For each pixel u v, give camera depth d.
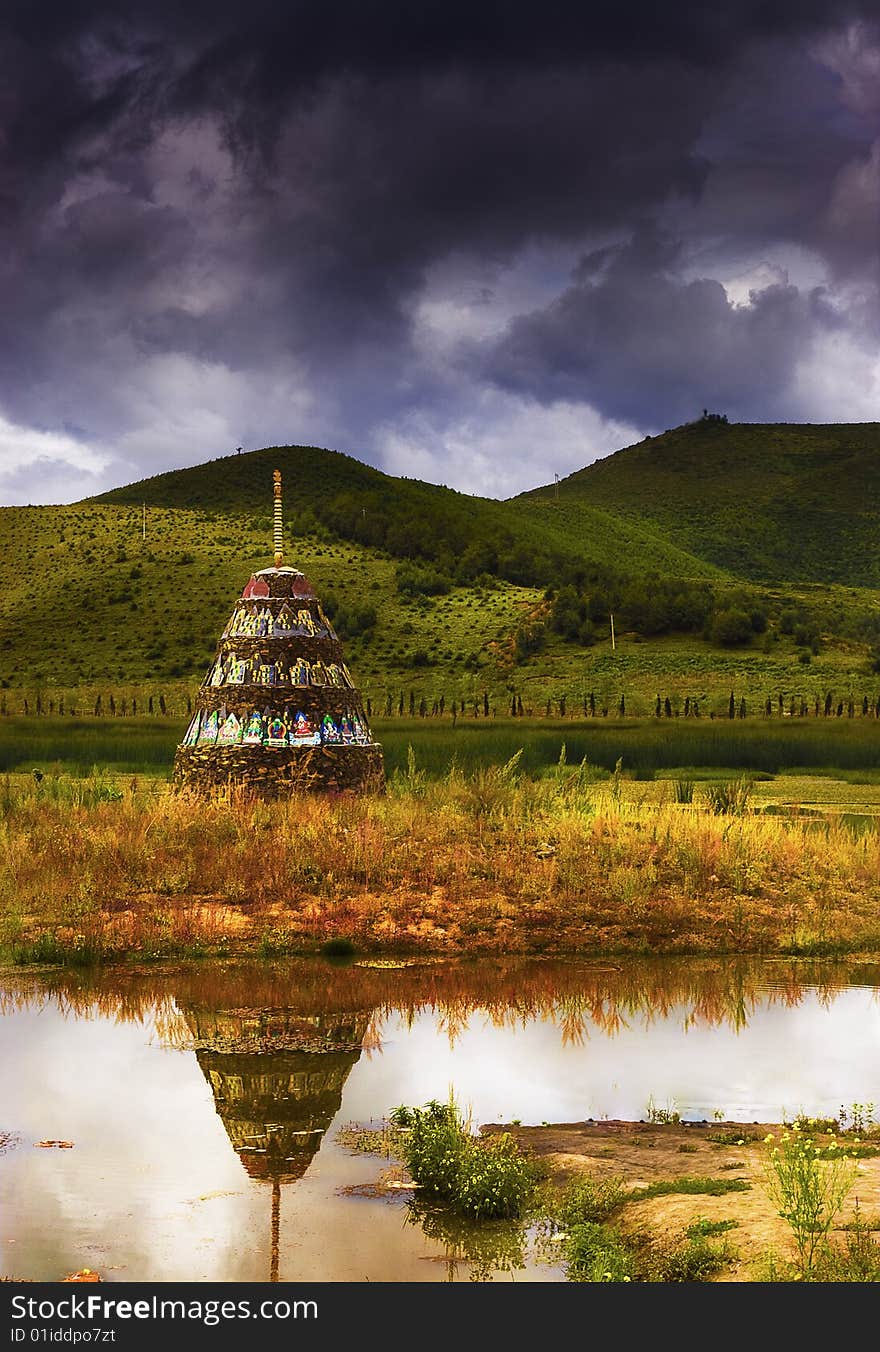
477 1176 9.37
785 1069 12.98
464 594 120.75
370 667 101.56
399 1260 8.55
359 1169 10.23
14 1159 10.40
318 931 18.84
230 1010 15.20
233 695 28.64
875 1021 14.90
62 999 15.67
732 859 22.05
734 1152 10.25
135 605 116.75
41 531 147.62
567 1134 10.88
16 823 24.59
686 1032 14.41
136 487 192.38
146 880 20.91
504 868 21.64
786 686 89.12
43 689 95.19
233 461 192.50
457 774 30.41
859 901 20.70
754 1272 7.71
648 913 19.77
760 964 17.84
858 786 40.59
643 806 30.06
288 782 28.00
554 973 17.17
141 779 41.25
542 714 81.56
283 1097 12.05
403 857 22.14
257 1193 9.71
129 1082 12.49
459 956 18.00
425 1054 13.49
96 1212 9.33
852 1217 8.40
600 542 194.12
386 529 143.88
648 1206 9.04
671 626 105.31
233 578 122.88
